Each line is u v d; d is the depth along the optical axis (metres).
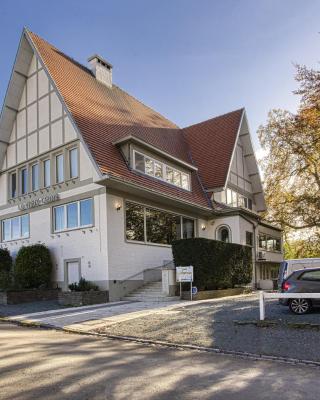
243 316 12.95
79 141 21.64
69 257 21.80
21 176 25.52
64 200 22.27
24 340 10.86
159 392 6.30
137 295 20.45
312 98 21.72
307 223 32.00
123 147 22.47
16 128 25.69
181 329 11.63
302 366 8.02
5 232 26.48
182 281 19.12
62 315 15.53
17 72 24.64
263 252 29.59
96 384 6.68
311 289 13.33
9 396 6.05
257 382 6.88
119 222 20.95
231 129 31.66
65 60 25.55
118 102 27.72
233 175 30.91
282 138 30.78
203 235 27.50
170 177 25.22
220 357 8.85
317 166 30.75
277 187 33.47
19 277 21.56
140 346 10.17
